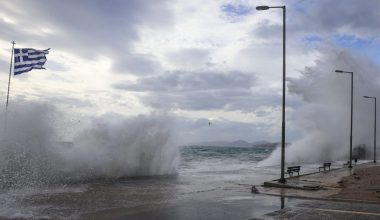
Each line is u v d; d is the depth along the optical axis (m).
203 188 16.48
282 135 17.53
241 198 13.41
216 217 9.88
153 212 10.52
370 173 24.62
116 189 15.62
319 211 10.73
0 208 10.56
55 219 9.34
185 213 10.41
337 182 18.50
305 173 25.45
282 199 13.20
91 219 9.43
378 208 11.27
